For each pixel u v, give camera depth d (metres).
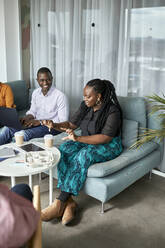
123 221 2.08
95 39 3.09
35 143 2.32
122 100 2.67
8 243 0.89
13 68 3.88
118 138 2.38
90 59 3.20
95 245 1.83
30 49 3.91
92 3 3.01
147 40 2.70
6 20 3.63
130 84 2.93
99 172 2.02
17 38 3.82
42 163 1.90
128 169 2.25
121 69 2.92
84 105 2.46
